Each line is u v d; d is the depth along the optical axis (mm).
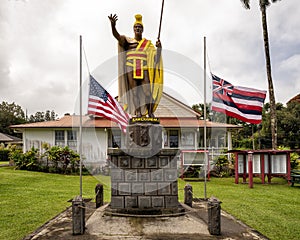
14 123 55125
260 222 6746
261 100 9938
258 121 9875
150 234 5074
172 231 5219
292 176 12953
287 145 31297
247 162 13703
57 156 17469
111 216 5848
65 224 5805
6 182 13336
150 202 5969
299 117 31078
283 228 6285
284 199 9773
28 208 8320
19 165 18578
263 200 9547
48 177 15414
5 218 7223
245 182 13758
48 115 79750
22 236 5844
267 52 16906
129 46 6441
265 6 17047
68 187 12273
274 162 13398
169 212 5898
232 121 30469
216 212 5137
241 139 37531
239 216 7273
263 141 33688
